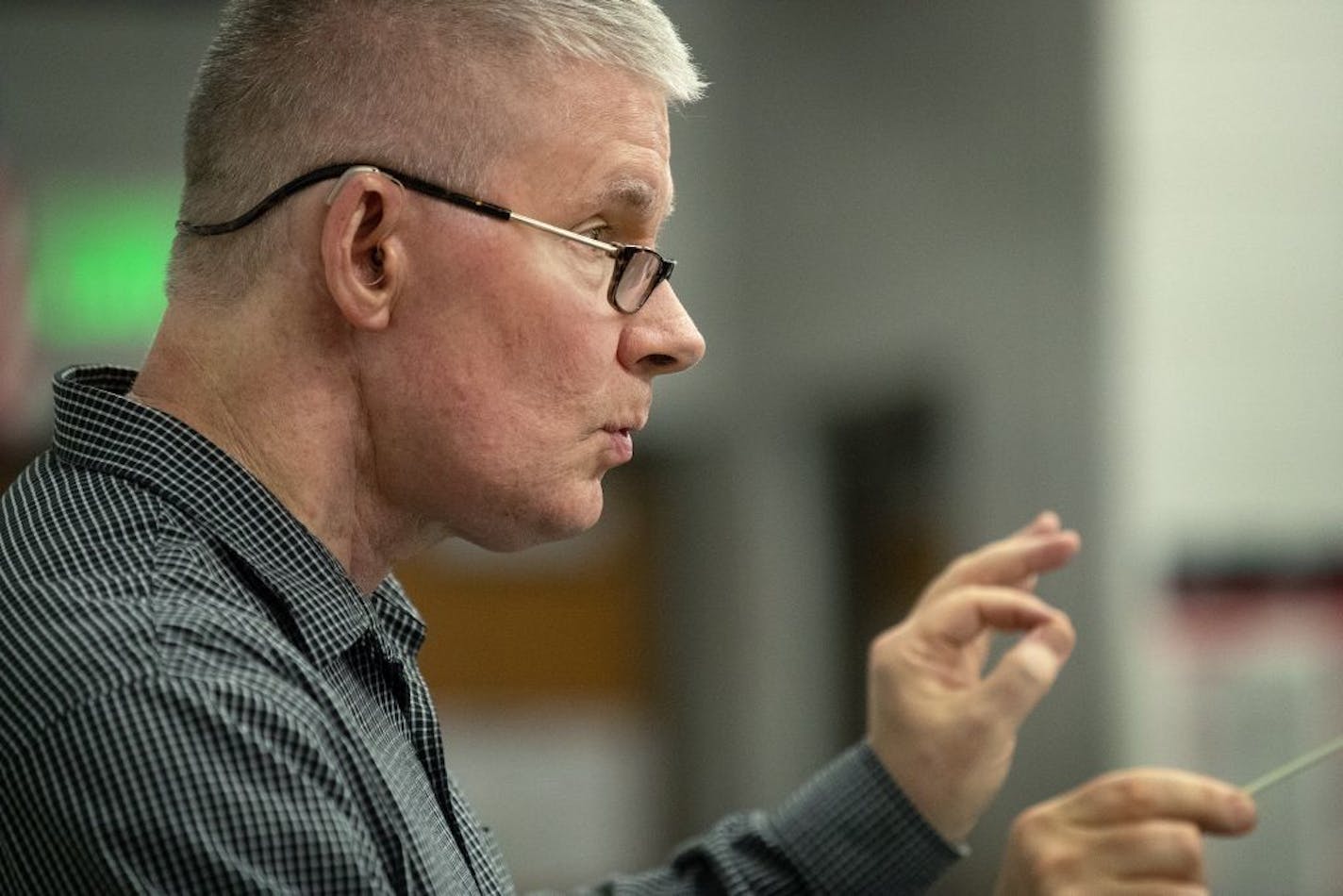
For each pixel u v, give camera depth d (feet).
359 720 11.39
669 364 12.57
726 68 60.18
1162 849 13.53
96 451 11.41
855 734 59.62
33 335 52.16
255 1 12.10
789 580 60.13
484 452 11.83
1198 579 44.27
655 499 63.26
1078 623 44.37
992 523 48.55
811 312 57.57
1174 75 44.21
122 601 10.13
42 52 52.90
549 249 11.83
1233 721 43.86
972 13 48.55
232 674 9.91
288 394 11.75
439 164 11.67
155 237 53.11
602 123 11.93
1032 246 46.47
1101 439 44.16
